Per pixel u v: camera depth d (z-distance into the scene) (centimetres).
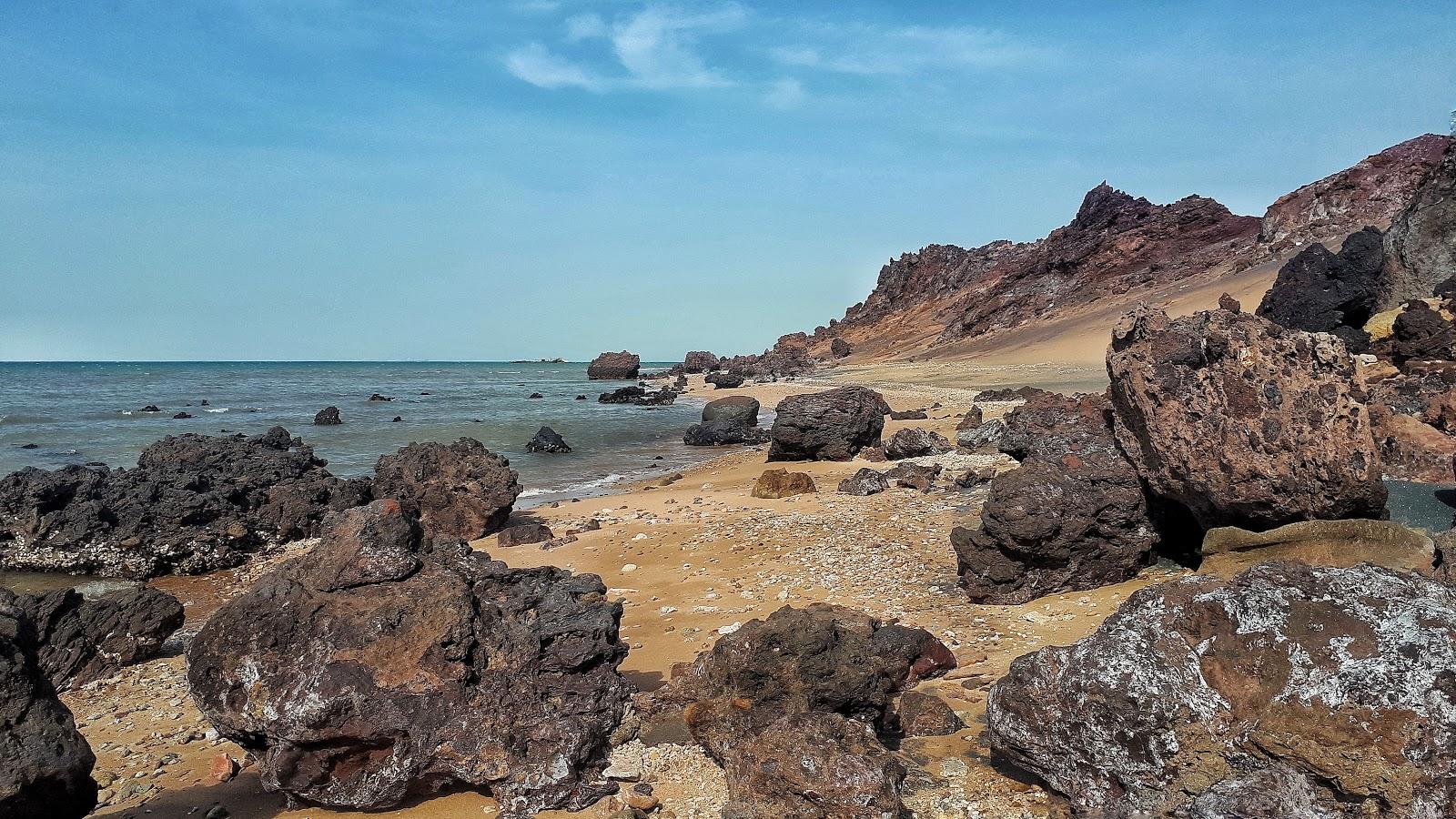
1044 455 1152
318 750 623
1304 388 976
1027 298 10056
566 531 1678
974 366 7494
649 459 3134
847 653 702
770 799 555
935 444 2441
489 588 763
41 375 13338
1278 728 486
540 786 611
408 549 714
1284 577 539
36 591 1523
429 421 4803
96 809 651
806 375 9519
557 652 708
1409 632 484
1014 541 1031
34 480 1725
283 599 656
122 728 838
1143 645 543
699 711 677
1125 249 9550
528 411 5659
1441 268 3206
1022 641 894
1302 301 3394
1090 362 6366
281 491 1905
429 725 623
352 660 631
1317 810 472
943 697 759
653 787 625
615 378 11038
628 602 1143
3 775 538
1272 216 7888
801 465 2480
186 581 1596
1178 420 1005
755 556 1341
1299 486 951
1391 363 2627
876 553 1303
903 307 15275
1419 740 454
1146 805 517
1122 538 1058
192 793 675
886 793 538
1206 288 7325
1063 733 552
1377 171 7375
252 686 623
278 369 19512
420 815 618
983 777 611
